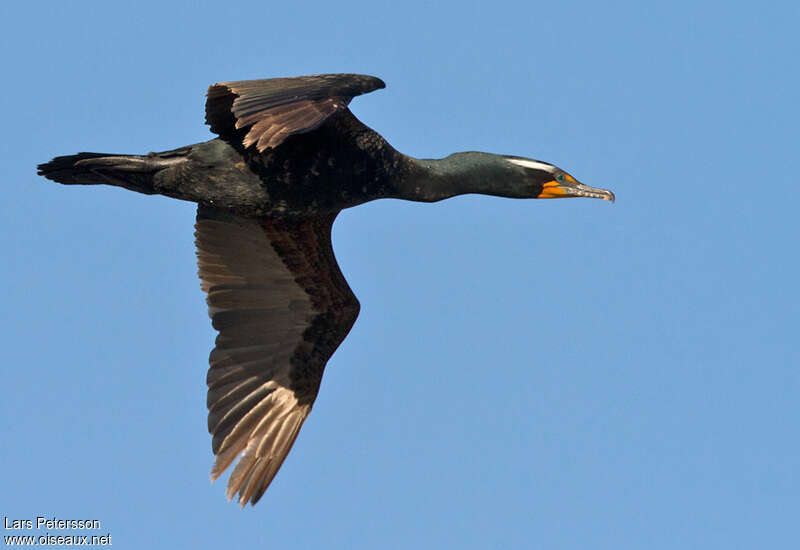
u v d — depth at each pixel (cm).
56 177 1383
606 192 1541
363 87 1187
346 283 1565
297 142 1355
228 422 1498
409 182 1457
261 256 1527
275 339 1540
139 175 1370
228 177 1355
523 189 1534
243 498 1470
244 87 1169
